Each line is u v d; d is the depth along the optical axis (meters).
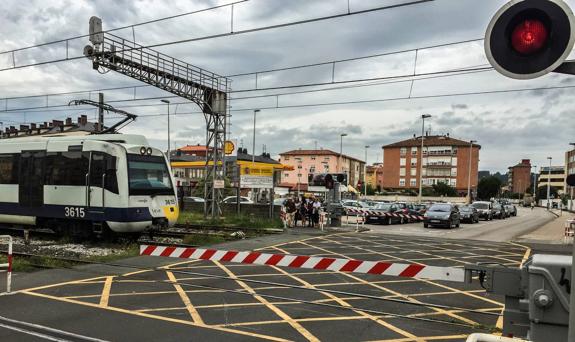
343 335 6.22
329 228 24.42
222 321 6.76
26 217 16.53
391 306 7.80
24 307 7.32
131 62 20.09
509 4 3.26
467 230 28.14
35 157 16.47
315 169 117.12
